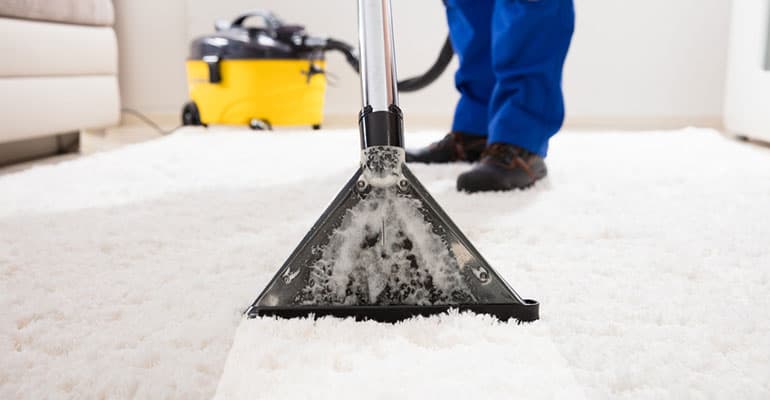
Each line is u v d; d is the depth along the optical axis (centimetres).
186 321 63
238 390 49
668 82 300
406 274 62
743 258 83
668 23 296
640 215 107
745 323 62
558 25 132
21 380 52
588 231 95
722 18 294
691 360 54
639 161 171
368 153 60
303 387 49
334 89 320
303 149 199
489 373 51
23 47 176
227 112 271
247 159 177
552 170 156
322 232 62
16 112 176
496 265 80
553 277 76
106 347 58
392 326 60
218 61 265
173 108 323
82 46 205
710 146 201
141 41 320
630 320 63
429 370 52
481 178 128
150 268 81
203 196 127
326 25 317
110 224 105
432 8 305
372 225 61
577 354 55
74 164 168
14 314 66
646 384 50
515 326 60
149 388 50
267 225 103
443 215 61
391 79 63
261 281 75
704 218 105
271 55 262
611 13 297
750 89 232
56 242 94
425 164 169
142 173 154
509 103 134
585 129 285
